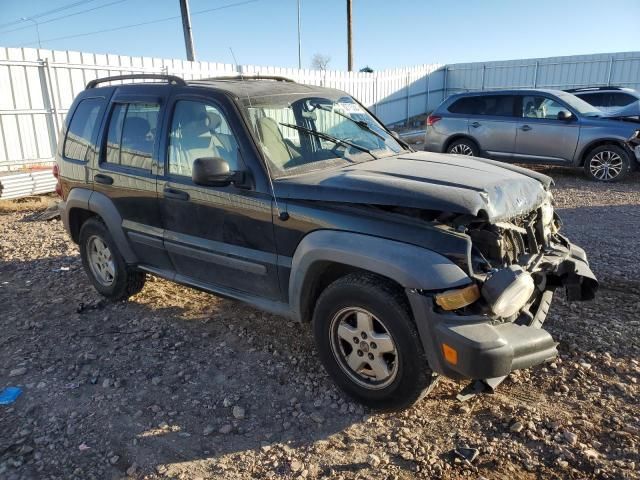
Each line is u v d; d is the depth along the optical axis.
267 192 3.61
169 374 3.92
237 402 3.55
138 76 4.73
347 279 3.30
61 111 12.48
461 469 2.89
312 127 4.21
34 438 3.25
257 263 3.76
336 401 3.53
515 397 3.49
